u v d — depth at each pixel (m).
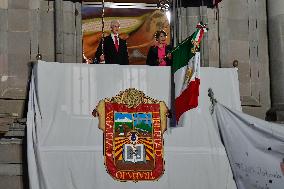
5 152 9.54
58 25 12.40
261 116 12.72
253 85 12.86
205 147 9.52
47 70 9.39
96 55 11.38
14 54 12.19
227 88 9.98
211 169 9.47
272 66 12.79
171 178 9.29
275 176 9.23
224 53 12.87
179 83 9.46
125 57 11.13
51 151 9.09
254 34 13.11
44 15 12.51
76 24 12.72
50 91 9.35
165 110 9.58
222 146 9.61
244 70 12.91
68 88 9.42
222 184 9.47
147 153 9.30
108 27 13.48
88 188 9.06
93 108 9.42
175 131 9.52
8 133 10.30
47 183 8.94
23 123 10.54
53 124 9.26
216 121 9.74
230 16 13.10
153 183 9.20
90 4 13.38
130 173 9.17
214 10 13.05
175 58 9.73
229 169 9.55
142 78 9.66
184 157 9.41
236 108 9.93
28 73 12.16
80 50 12.68
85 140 9.22
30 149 9.12
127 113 9.45
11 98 11.91
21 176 9.52
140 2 13.65
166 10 13.55
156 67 9.73
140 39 13.57
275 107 12.48
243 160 9.45
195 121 9.66
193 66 9.16
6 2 12.34
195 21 12.96
